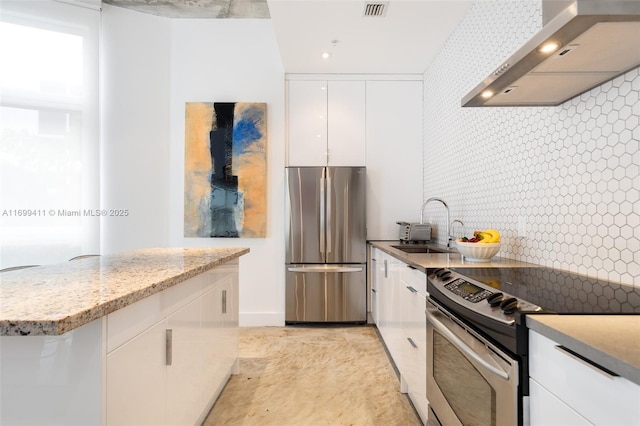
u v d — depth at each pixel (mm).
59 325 802
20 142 3018
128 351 1099
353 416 2006
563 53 1147
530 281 1370
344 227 3639
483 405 1164
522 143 1948
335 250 3637
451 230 3000
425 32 2973
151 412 1246
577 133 1546
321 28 2914
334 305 3629
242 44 3814
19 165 3012
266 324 3719
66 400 953
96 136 3340
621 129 1322
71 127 3227
